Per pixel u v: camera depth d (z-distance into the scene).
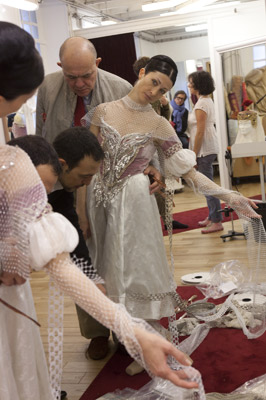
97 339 3.06
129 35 8.99
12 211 1.27
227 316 3.35
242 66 7.79
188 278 4.27
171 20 7.70
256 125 7.50
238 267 4.03
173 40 11.07
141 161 2.61
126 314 1.25
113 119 2.57
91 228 2.64
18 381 1.45
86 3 9.23
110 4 9.91
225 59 7.73
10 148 1.32
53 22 8.16
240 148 5.50
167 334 2.78
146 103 2.56
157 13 11.47
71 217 2.29
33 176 1.30
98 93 2.79
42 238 1.24
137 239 2.55
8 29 1.18
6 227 1.29
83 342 3.33
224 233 5.88
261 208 4.69
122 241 2.55
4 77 1.18
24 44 1.19
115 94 2.81
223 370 2.73
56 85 2.82
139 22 7.88
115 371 2.86
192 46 11.02
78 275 1.27
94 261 2.65
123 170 2.57
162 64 2.48
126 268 2.55
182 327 3.27
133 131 2.58
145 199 2.58
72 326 3.59
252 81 7.83
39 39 7.95
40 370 1.55
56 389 1.66
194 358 2.91
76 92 2.73
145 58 4.03
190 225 6.54
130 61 9.07
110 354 3.09
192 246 5.48
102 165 2.60
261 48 7.72
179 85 11.16
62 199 2.29
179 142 2.65
